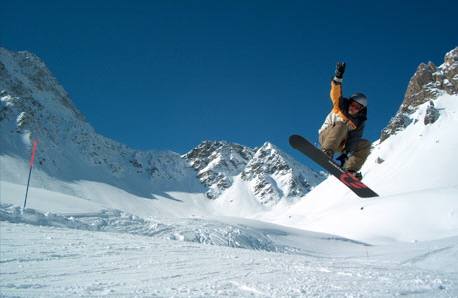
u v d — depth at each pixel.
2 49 182.12
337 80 4.22
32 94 170.62
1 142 124.25
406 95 122.25
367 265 10.39
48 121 160.12
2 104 142.38
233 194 177.50
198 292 4.40
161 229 20.05
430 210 51.94
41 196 21.36
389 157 103.19
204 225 25.44
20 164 117.44
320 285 5.31
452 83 111.62
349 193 92.94
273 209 167.12
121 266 6.14
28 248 7.03
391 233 49.66
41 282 4.47
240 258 8.70
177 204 159.88
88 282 4.67
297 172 196.12
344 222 59.25
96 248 8.01
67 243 8.27
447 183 75.81
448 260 16.47
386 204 58.59
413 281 6.08
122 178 161.38
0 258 5.84
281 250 25.83
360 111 4.29
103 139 184.75
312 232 36.22
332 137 4.27
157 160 194.38
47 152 136.50
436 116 103.62
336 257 26.14
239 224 31.11
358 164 4.43
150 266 6.39
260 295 4.40
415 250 21.89
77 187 127.62
